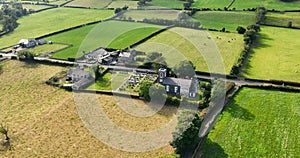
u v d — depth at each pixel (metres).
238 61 126.88
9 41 161.50
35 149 72.81
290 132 78.31
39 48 147.75
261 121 83.19
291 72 118.88
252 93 99.94
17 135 78.12
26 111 89.69
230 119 84.12
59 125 82.19
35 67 124.06
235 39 162.75
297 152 70.69
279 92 101.19
